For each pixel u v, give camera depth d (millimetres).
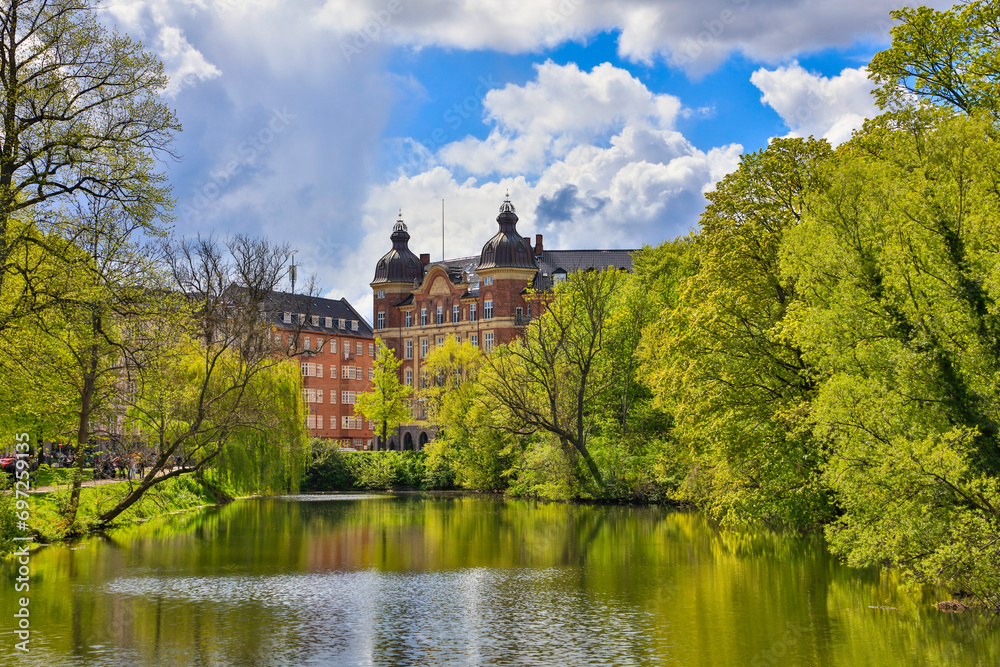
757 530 39844
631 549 34719
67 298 26531
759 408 33750
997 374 19328
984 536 18750
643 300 65750
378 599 24359
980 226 20406
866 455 20328
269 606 23375
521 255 105438
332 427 127375
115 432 43156
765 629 20094
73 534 37562
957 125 21328
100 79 28719
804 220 27469
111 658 17969
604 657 17969
